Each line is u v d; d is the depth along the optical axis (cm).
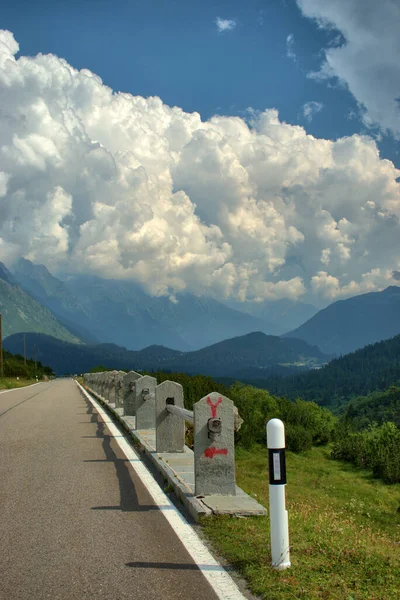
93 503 573
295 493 1476
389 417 9856
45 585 360
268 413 3366
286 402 3597
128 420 1247
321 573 386
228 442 576
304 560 409
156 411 830
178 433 834
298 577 374
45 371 13075
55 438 1059
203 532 475
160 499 592
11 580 368
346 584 366
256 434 2192
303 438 2525
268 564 395
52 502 576
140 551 426
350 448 2350
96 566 394
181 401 836
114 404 1758
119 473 725
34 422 1352
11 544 442
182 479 639
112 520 511
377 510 1392
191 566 396
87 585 360
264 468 1546
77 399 2416
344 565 405
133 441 1011
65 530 479
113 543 445
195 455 571
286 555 392
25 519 514
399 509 1414
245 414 2230
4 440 1030
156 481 677
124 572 383
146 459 828
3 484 659
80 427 1245
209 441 574
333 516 776
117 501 582
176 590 353
